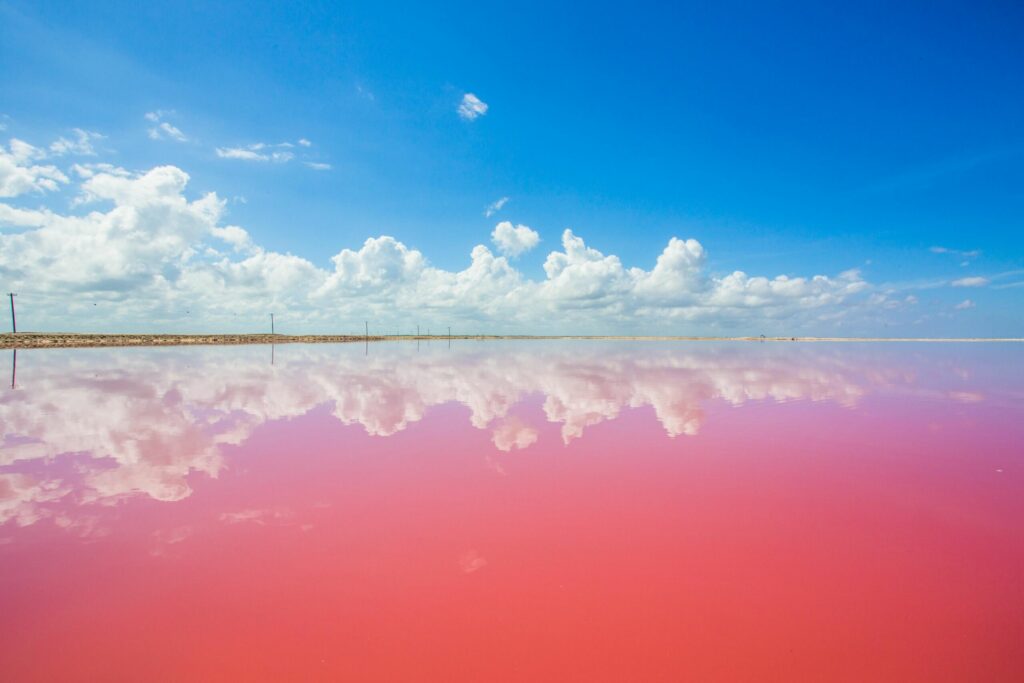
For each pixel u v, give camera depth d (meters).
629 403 10.74
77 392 12.34
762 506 4.82
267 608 3.19
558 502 4.96
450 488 5.35
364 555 3.86
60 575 3.56
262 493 5.21
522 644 2.84
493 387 13.59
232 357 28.16
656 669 2.64
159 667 2.68
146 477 5.72
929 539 4.10
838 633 2.93
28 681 2.58
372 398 11.52
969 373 17.67
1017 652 2.76
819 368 20.33
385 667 2.67
